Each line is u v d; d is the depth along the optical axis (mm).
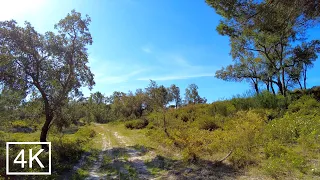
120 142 18016
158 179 7145
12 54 13438
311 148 7789
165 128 15273
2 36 13211
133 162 9984
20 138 15445
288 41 20750
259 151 8578
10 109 11539
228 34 12188
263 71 26125
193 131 11641
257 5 8109
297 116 12242
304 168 5938
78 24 15125
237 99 19500
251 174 6438
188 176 6977
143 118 32344
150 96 16859
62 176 8383
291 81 30672
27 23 13820
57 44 14516
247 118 10672
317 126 9375
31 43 13727
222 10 9125
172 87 58031
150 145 14383
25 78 13906
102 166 9648
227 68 27922
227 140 8367
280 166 6195
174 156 10211
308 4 6637
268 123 10922
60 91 15086
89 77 16703
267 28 8328
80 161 10875
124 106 55094
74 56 15750
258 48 23891
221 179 6375
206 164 7973
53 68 14688
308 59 23875
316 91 21500
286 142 9203
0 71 13086
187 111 24578
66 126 16562
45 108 14164
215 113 19344
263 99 17141
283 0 6891
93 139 21047
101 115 65188
